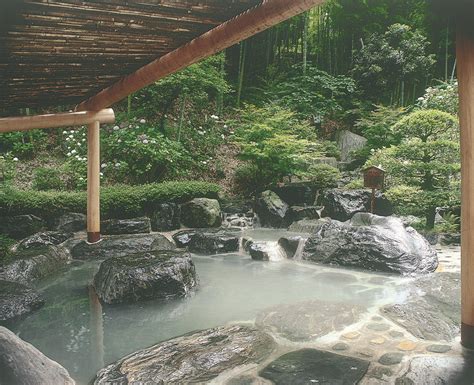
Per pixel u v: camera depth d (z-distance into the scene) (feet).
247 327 12.71
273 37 52.90
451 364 9.78
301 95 43.93
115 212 28.14
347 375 9.39
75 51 13.39
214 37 11.64
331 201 29.32
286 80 47.32
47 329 13.38
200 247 25.39
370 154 36.60
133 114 39.17
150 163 33.17
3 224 24.43
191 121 43.09
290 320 13.21
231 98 47.39
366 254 20.01
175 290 16.56
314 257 21.84
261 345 11.23
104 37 12.29
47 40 12.16
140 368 10.01
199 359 10.37
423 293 15.78
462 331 10.79
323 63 52.75
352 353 10.59
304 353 10.66
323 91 46.44
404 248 19.56
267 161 34.45
